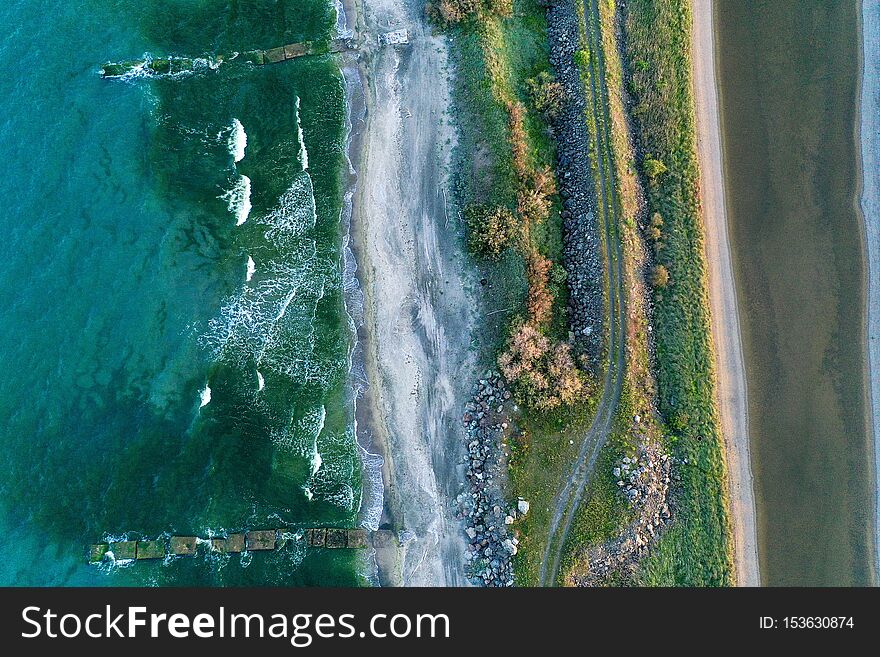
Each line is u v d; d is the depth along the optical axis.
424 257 40.47
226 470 38.12
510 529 36.22
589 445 36.50
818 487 37.94
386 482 38.34
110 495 37.09
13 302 39.00
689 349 38.19
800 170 40.75
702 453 37.25
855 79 41.41
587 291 38.25
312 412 39.19
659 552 35.94
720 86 41.78
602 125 39.75
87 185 40.59
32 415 37.62
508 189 39.03
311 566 37.22
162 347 39.09
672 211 39.62
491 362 38.56
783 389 38.88
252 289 40.31
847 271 39.72
